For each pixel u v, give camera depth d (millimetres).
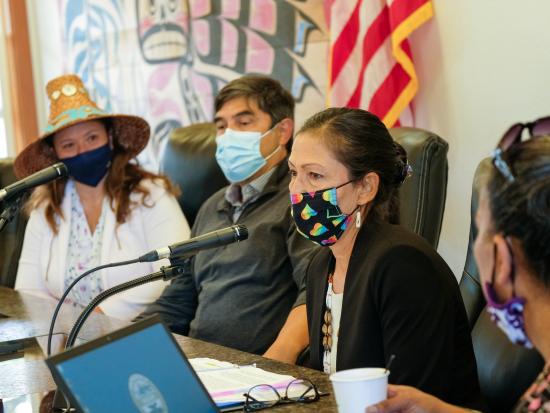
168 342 1413
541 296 1071
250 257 2574
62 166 1947
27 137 5547
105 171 3146
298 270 2432
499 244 1073
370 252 1725
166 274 1655
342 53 3158
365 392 1215
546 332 1088
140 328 1386
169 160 3322
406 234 1733
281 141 2707
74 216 3197
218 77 4051
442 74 3047
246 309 2564
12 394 1700
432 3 3027
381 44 3062
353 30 3139
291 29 3613
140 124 3148
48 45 5434
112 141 3176
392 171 1846
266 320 2541
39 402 1632
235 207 2738
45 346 2145
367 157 1808
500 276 1086
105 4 4793
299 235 2504
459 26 2971
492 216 1078
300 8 3561
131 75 4652
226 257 2627
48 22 5395
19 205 2006
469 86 2969
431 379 1583
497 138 2904
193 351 1981
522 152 1065
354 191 1821
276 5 3670
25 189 1919
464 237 3033
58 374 1215
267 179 2701
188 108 4266
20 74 5500
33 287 3268
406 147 2291
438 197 2273
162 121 4461
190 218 3229
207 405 1387
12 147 5633
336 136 1814
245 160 2660
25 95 5523
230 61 3961
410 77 3039
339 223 1823
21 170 3299
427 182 2254
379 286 1667
